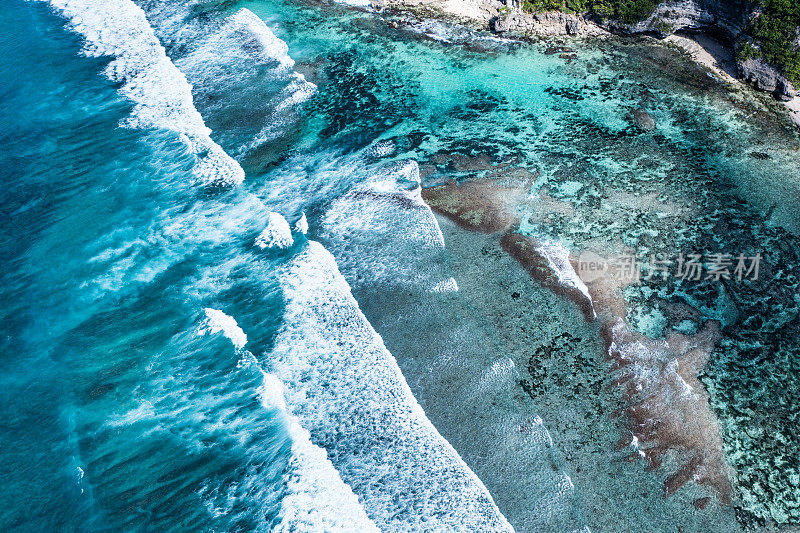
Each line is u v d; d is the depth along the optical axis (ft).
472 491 58.85
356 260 81.20
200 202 90.22
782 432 63.77
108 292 78.59
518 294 76.18
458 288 77.00
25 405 67.31
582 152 97.81
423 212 87.04
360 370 68.90
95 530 57.67
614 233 84.43
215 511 58.49
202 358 71.05
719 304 75.72
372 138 101.91
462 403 65.87
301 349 71.20
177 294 78.13
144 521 58.18
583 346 70.64
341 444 62.90
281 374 68.95
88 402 67.56
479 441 62.75
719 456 61.67
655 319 73.82
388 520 57.00
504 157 97.19
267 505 58.44
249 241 84.07
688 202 88.99
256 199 90.58
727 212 87.51
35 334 74.18
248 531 56.90
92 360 71.46
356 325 73.26
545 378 67.67
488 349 70.33
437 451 61.98
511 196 90.17
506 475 60.18
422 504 58.08
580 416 64.39
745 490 59.36
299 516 57.36
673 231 84.84
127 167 95.55
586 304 74.90
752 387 67.41
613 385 67.00
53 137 100.94
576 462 60.90
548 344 70.90
